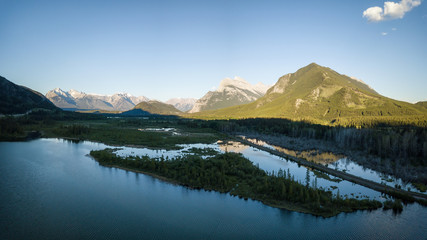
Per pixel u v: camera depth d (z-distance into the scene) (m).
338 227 69.69
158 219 72.62
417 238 64.44
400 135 177.00
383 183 106.44
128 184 99.50
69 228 66.56
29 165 121.81
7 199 82.12
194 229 67.75
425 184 106.25
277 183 92.31
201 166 115.81
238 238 63.84
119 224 69.31
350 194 93.19
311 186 98.12
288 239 63.78
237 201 85.31
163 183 101.19
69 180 102.38
